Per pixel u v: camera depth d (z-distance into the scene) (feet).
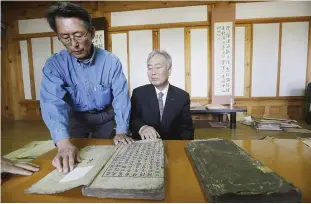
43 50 13.69
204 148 2.44
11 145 8.55
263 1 11.42
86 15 2.65
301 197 1.41
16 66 14.08
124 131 3.38
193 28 11.94
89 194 1.55
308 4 11.20
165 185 1.76
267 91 11.99
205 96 12.32
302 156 2.41
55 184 1.73
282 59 11.68
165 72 4.27
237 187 1.49
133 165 1.96
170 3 11.97
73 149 2.40
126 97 3.55
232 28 11.30
